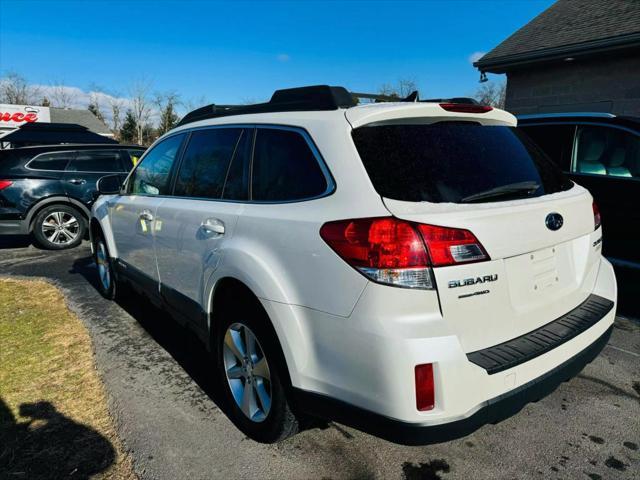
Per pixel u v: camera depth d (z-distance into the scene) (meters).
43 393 3.17
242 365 2.67
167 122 52.91
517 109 11.41
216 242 2.76
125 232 4.23
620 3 10.26
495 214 2.07
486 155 2.37
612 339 3.84
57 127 14.43
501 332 2.12
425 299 1.89
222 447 2.61
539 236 2.24
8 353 3.79
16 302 5.11
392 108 2.25
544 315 2.33
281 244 2.29
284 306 2.23
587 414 2.86
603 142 4.75
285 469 2.43
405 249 1.89
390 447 2.60
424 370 1.86
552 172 2.75
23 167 7.74
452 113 2.39
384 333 1.88
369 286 1.92
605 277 2.81
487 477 2.36
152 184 3.88
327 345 2.08
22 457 2.52
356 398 2.00
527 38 11.04
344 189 2.12
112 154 8.41
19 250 8.03
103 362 3.65
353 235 1.98
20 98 56.75
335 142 2.24
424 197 2.03
